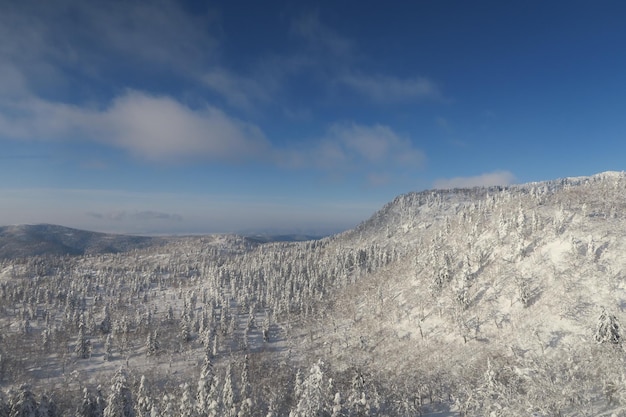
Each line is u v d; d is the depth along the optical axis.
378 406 92.19
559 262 136.38
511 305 133.88
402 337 152.50
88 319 192.25
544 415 63.12
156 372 147.62
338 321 187.88
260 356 159.62
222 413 67.31
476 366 112.19
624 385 59.84
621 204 165.62
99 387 79.50
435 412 95.81
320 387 67.00
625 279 116.38
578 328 108.31
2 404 73.25
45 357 162.25
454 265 171.00
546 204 182.62
